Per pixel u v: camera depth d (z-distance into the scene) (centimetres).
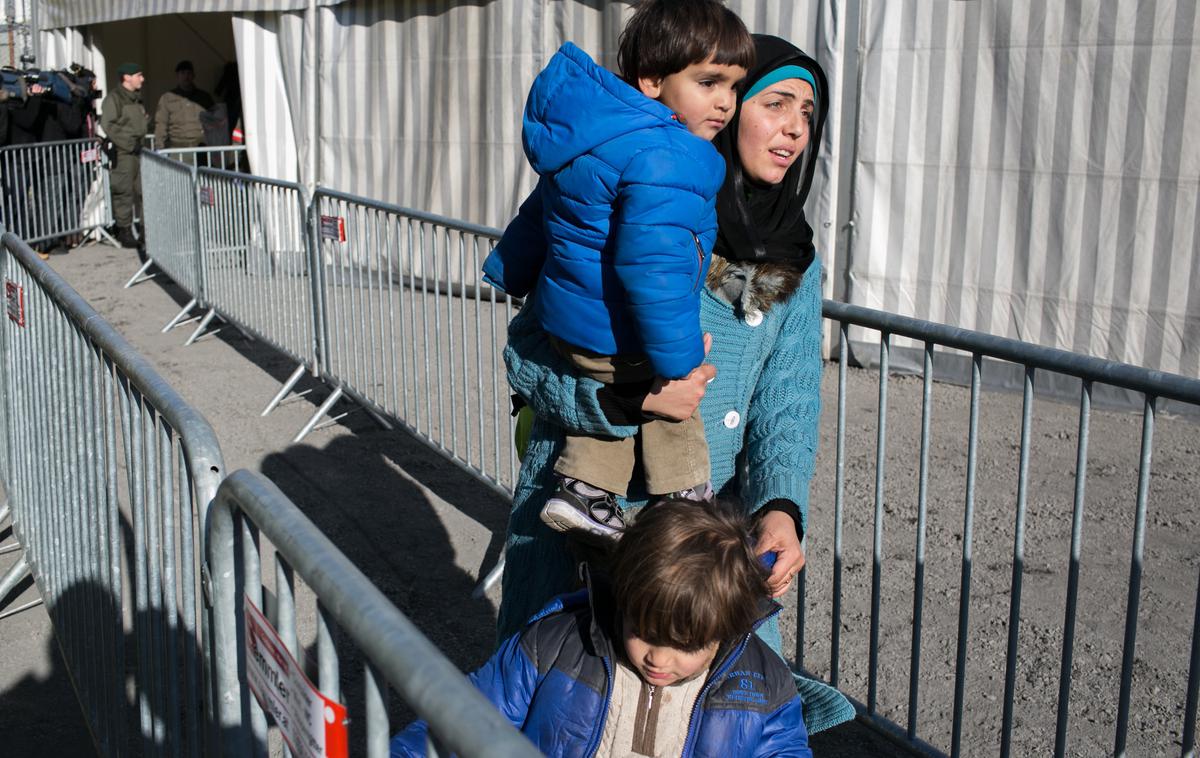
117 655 284
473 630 422
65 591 352
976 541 480
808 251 231
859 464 570
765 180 223
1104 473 552
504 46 877
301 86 1028
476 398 655
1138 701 364
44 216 1204
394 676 116
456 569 470
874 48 688
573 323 204
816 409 234
